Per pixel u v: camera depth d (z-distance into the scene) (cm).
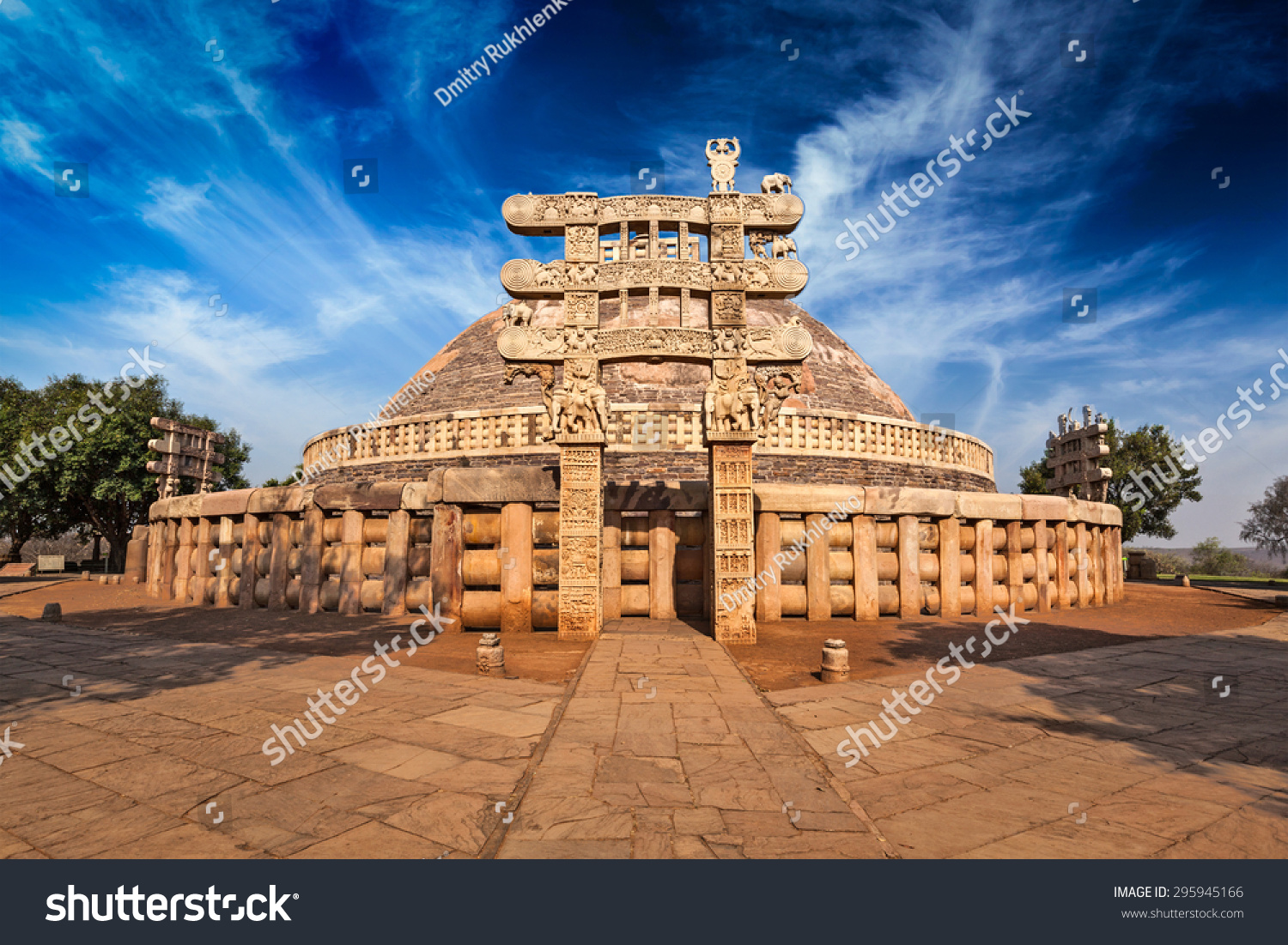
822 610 1320
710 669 820
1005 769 497
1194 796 450
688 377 2552
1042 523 1562
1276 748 555
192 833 375
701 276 1158
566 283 1155
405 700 679
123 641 1091
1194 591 2284
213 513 1697
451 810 402
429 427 2098
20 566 3300
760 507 1316
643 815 393
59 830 379
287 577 1509
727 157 1177
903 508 1362
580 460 1143
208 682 764
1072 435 2523
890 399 3028
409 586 1375
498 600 1206
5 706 659
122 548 3878
